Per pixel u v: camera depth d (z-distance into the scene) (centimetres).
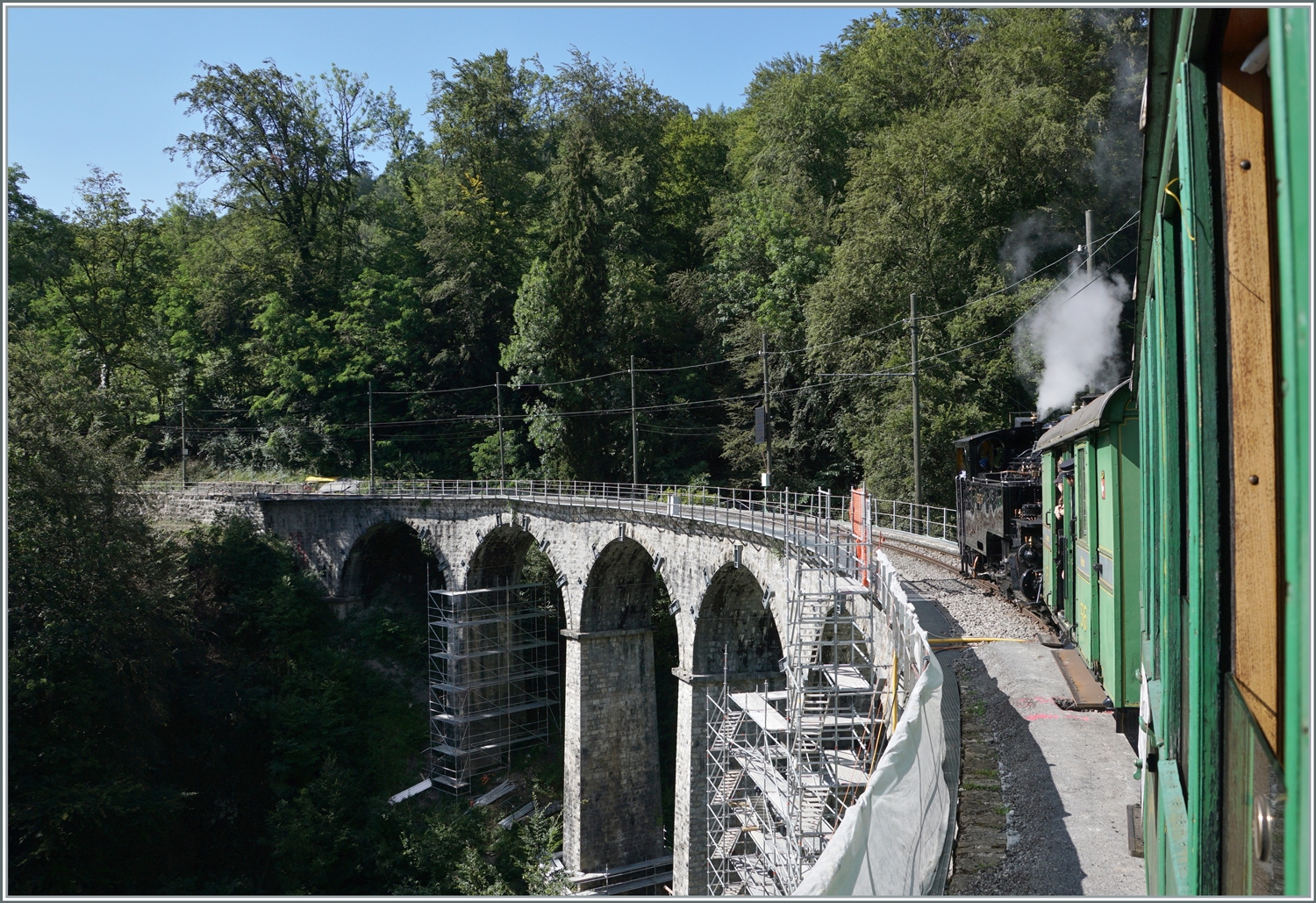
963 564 2728
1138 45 4325
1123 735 1205
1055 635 1817
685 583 3328
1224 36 378
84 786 2909
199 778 4088
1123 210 4138
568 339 5644
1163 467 582
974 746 1248
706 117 8162
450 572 4997
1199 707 426
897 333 4394
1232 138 380
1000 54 4628
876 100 5838
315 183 7269
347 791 4338
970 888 875
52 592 3078
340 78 7444
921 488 3819
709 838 3130
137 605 3309
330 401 6675
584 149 5744
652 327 6194
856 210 4675
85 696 2984
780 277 5484
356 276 7275
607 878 3988
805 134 5878
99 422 3647
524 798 4594
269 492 5912
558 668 5181
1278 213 274
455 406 6706
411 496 5125
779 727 2270
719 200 6838
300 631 5141
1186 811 517
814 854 2031
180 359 6975
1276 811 323
